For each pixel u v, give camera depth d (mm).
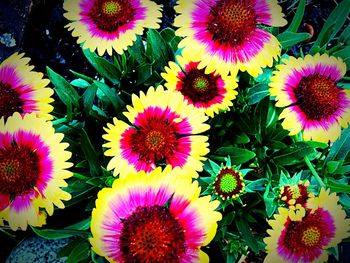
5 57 324
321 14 406
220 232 245
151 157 201
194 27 216
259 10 227
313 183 258
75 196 235
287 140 277
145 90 291
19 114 192
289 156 251
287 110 223
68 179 243
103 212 175
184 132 206
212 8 218
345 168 251
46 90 207
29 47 352
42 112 204
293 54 386
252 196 253
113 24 217
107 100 269
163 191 183
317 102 223
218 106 233
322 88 224
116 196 178
